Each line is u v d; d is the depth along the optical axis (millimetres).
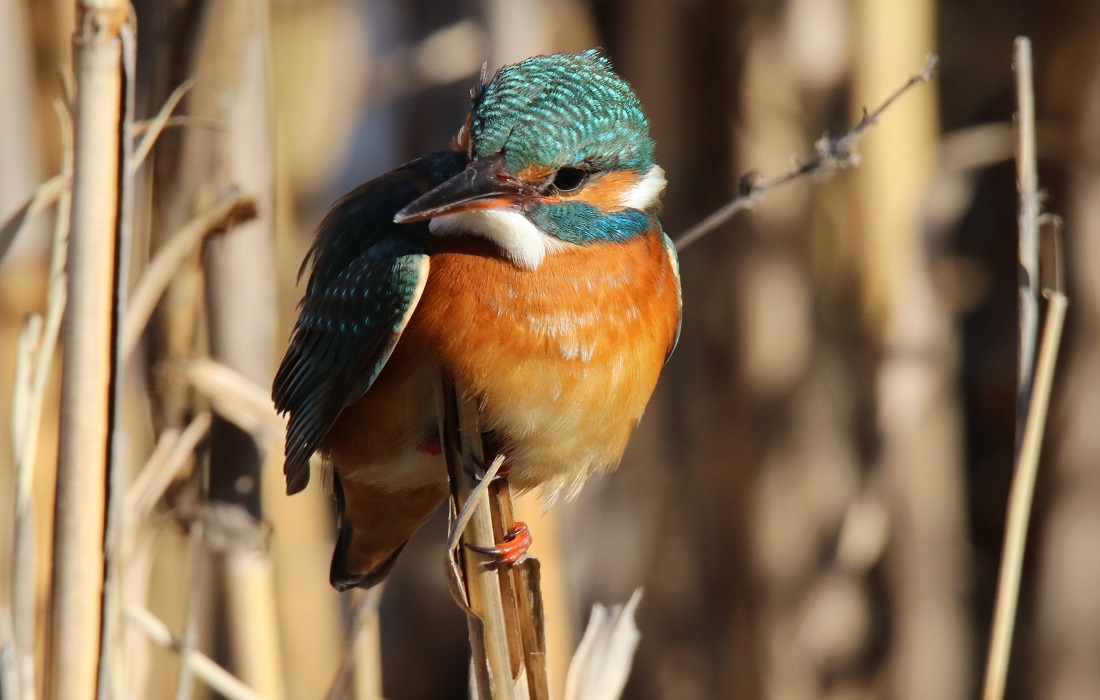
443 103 14812
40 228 9500
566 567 11742
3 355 9391
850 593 12531
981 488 15086
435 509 8648
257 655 8992
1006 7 13930
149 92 8484
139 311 7855
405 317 7363
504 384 7402
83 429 6453
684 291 12570
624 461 13555
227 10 8273
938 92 14211
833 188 11758
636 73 12211
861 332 11891
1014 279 14992
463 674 15836
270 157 8719
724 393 12578
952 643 13070
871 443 12234
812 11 11531
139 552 8453
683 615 13375
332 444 8258
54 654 6527
